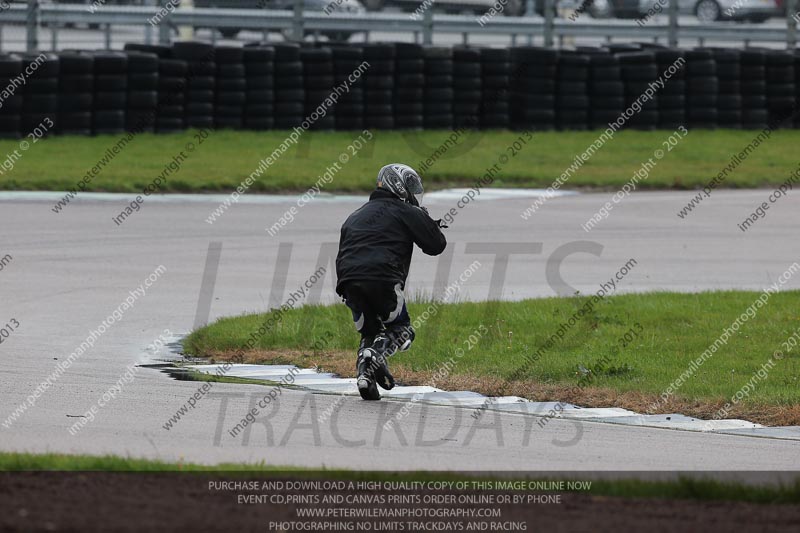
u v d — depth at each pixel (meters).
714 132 97.06
